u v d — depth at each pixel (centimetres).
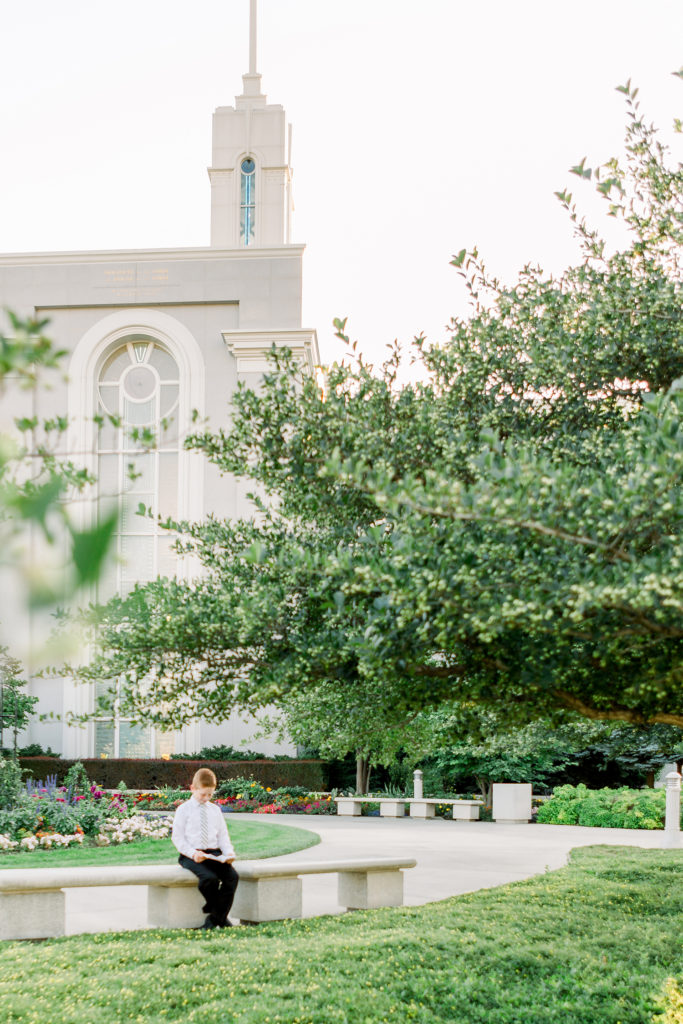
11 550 129
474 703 628
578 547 451
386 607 489
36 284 3222
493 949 722
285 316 3161
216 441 654
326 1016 547
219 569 656
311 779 2759
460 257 664
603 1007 583
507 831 1988
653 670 536
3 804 1498
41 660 124
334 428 620
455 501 407
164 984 605
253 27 3594
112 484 3106
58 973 632
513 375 643
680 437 403
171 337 3181
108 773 2770
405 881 1198
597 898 967
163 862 1228
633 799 2133
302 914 929
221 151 3444
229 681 624
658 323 583
